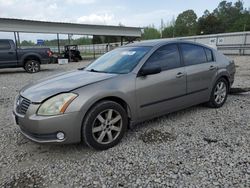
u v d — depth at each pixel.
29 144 3.51
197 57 4.46
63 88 3.06
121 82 3.33
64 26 22.03
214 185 2.39
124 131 3.41
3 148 3.40
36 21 20.02
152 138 3.55
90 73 3.73
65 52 22.61
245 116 4.42
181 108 4.20
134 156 3.03
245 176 2.52
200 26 71.88
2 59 12.11
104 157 3.04
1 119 4.72
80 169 2.79
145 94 3.55
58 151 3.25
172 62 3.99
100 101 3.15
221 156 2.95
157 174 2.62
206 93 4.59
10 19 18.50
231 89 6.32
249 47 23.16
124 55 4.02
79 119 2.96
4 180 2.63
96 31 24.12
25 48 12.80
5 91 7.68
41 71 13.66
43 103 2.92
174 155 3.02
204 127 3.92
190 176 2.56
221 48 26.16
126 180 2.54
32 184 2.54
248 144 3.26
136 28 27.30
